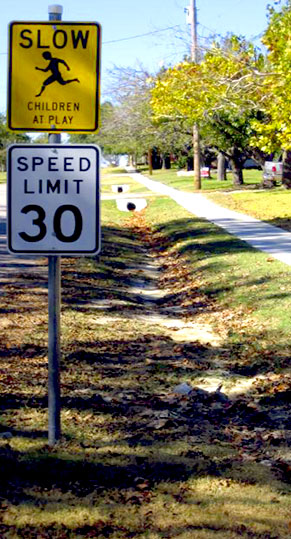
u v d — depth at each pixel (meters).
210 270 15.47
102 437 5.76
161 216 30.72
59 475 4.91
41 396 6.82
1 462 5.05
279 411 6.85
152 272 17.56
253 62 26.56
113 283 14.95
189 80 27.56
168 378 7.90
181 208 32.50
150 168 78.00
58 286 5.30
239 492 4.82
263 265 15.12
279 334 9.77
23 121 5.09
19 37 5.06
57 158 5.06
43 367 8.02
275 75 23.67
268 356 8.77
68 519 4.30
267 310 11.15
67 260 17.09
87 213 5.09
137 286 15.33
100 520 4.30
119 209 32.75
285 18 23.09
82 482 4.83
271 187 41.78
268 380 7.80
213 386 7.69
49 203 5.08
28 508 4.39
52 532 4.15
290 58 21.83
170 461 5.30
